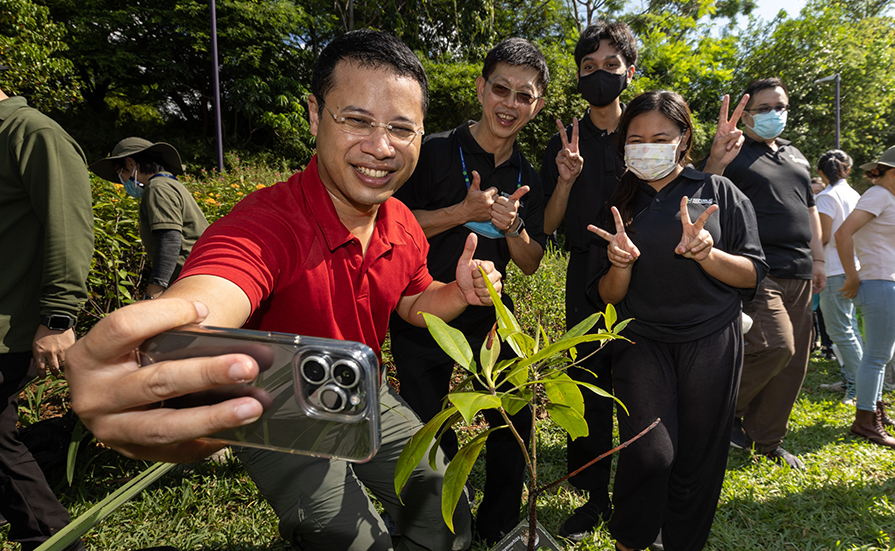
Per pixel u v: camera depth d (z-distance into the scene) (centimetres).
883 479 265
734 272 172
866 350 312
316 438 60
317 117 114
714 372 174
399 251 134
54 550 93
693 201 183
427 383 205
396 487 73
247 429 62
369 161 105
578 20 1944
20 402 289
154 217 263
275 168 1559
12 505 176
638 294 181
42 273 175
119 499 102
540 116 1316
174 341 58
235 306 86
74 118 1535
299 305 111
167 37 1683
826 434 317
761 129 271
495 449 204
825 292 376
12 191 171
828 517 233
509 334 79
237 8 1549
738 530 222
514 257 225
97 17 1591
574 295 251
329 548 120
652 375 178
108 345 51
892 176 301
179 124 1864
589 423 231
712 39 1948
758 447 286
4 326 170
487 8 1659
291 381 59
